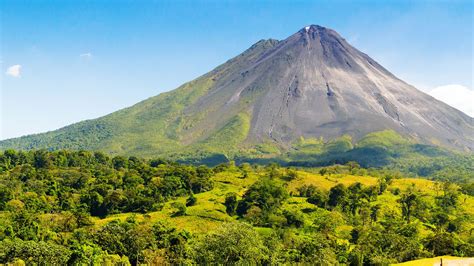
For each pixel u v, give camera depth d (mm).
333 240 142750
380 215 186250
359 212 190000
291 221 167375
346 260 124938
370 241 141125
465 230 172750
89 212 188875
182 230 138500
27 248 112500
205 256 90688
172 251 123500
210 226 165250
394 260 122625
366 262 121062
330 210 191625
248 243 92562
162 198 198125
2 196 183375
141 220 168375
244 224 96312
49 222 157625
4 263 109812
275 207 179625
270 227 165125
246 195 190875
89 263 111250
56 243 131875
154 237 131250
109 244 123375
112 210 189375
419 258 123562
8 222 148250
